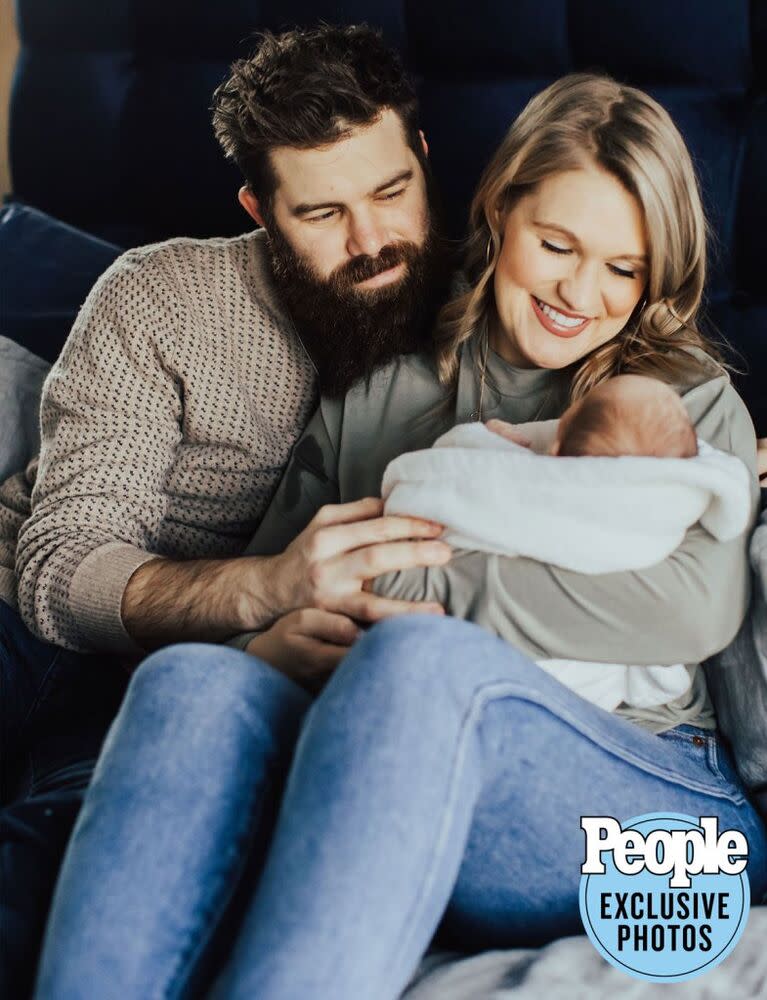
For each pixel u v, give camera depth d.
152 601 1.35
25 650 1.47
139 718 0.99
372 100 1.35
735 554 1.17
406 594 1.20
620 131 1.20
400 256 1.41
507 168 1.27
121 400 1.49
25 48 2.19
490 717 0.98
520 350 1.33
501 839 1.04
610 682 1.21
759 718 1.19
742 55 1.79
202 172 2.08
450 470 1.16
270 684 1.05
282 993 0.83
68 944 0.89
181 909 0.91
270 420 1.52
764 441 1.39
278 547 1.48
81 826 0.96
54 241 2.02
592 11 1.83
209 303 1.49
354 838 0.88
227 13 2.03
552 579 1.13
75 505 1.45
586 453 1.13
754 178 1.79
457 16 1.90
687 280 1.30
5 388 1.77
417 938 0.91
